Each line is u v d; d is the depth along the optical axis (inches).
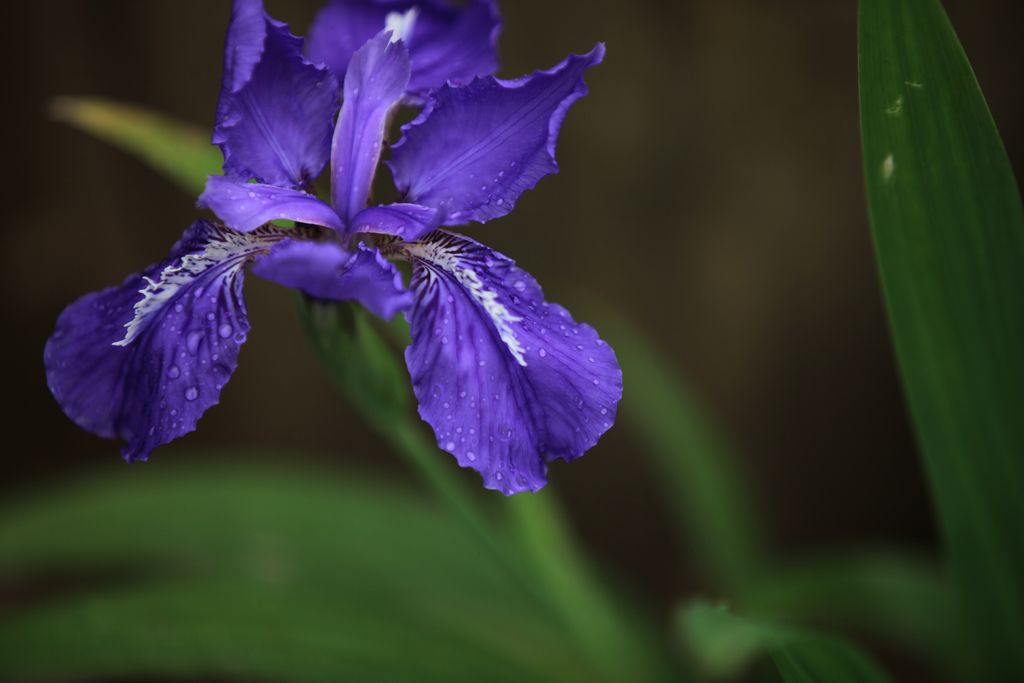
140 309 15.3
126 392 15.2
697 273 24.1
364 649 18.3
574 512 26.7
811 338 24.5
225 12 22.7
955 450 16.6
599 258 24.0
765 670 17.8
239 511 20.4
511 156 15.4
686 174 23.2
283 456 26.2
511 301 15.2
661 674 19.4
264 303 24.7
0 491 25.9
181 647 18.2
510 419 15.0
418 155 15.6
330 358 16.1
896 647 23.5
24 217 24.1
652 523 26.8
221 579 18.8
